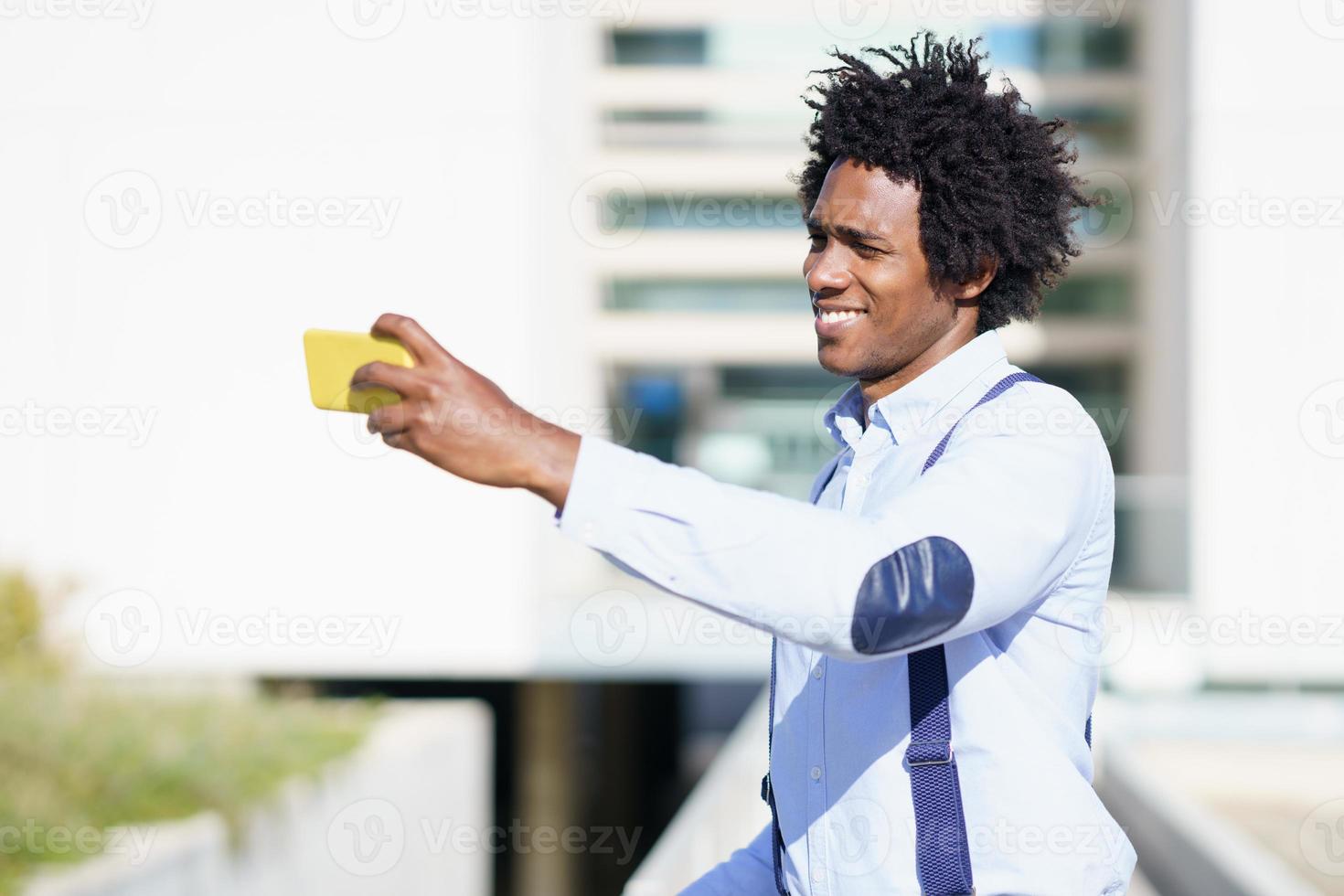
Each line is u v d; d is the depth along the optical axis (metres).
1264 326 14.09
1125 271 17.73
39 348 13.23
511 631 13.37
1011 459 1.64
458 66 13.24
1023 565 1.57
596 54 18.50
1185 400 14.56
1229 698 13.75
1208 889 7.09
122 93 13.22
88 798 6.62
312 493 13.37
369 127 13.27
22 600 9.45
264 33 13.24
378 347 1.47
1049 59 16.94
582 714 18.20
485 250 13.22
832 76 2.01
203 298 13.25
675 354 19.05
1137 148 17.14
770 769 2.02
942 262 1.91
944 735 1.74
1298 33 13.88
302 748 8.61
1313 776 11.73
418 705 12.00
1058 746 1.77
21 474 13.24
